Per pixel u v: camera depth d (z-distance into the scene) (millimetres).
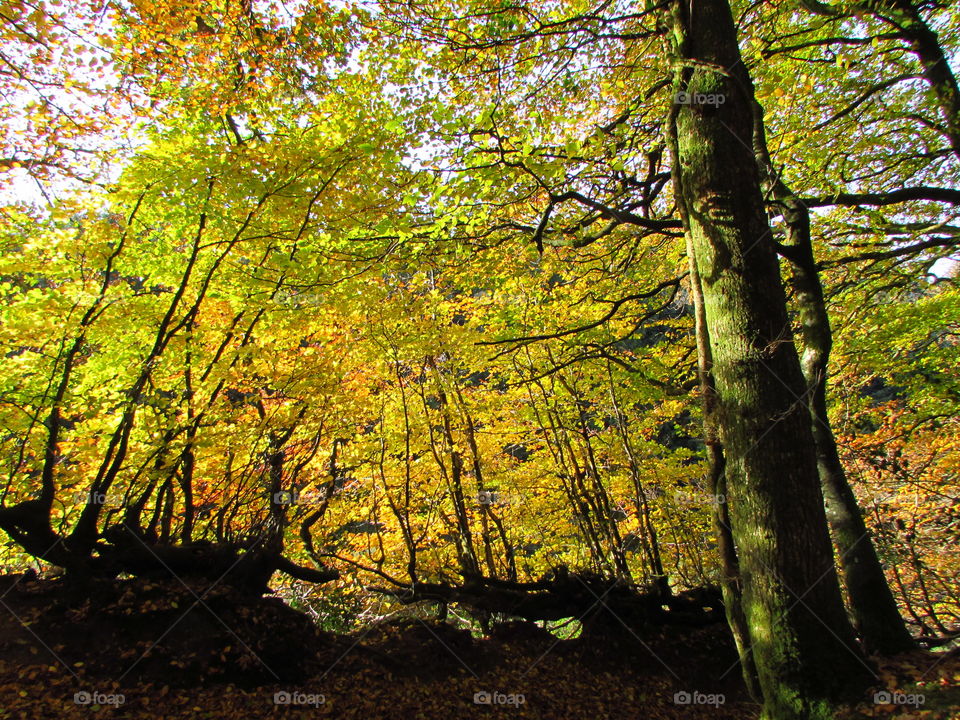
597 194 7844
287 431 7922
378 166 6996
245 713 5504
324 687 6277
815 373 5859
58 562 6367
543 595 8156
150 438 6945
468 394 10203
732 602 4539
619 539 9000
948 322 8180
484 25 6680
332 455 8688
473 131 5672
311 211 7109
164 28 6012
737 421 4191
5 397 6438
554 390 9820
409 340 8180
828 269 7801
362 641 7523
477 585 8125
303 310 7332
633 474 9156
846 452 9281
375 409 8992
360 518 10531
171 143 6336
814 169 8031
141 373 6793
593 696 6840
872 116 7789
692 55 4773
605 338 8461
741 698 6984
